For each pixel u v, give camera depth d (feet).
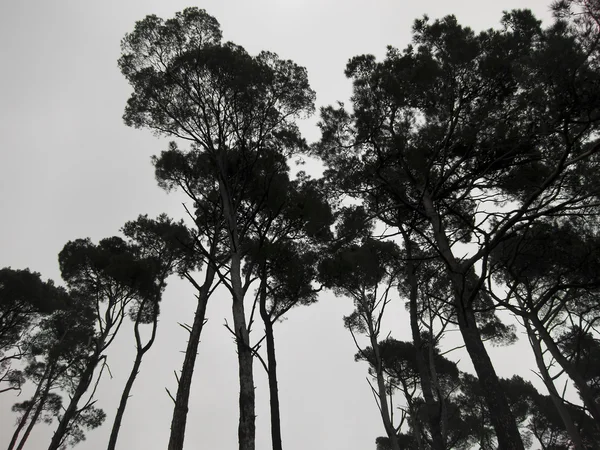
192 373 35.04
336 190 35.68
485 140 26.17
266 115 36.40
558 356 28.71
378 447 60.80
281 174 38.17
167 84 36.50
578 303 35.12
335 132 33.58
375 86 29.14
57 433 40.50
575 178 25.98
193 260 52.31
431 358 34.96
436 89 27.43
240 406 22.67
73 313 69.00
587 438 42.55
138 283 51.08
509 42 25.63
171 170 42.27
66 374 62.69
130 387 42.50
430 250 36.14
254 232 37.35
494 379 20.35
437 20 28.30
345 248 39.55
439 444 26.27
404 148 29.17
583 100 17.37
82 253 54.29
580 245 26.03
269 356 32.01
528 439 57.67
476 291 22.75
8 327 58.29
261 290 34.81
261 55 37.27
